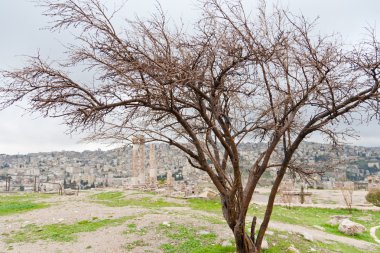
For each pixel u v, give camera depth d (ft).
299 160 39.04
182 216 66.33
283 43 31.86
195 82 30.94
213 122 33.94
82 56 30.42
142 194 108.37
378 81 29.22
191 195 104.22
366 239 65.92
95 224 61.05
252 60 30.91
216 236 52.54
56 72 30.22
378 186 126.93
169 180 151.43
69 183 280.72
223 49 31.24
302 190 114.21
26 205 84.94
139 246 48.85
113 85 30.30
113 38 30.01
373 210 96.78
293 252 47.52
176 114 31.55
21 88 29.48
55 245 49.78
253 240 35.99
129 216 67.31
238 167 33.65
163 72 28.78
